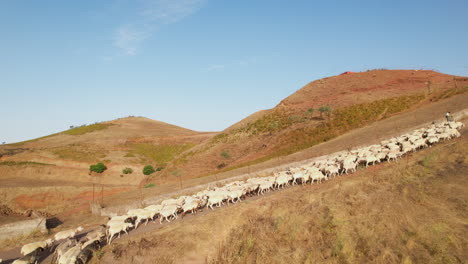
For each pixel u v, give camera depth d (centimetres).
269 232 1316
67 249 1328
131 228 1691
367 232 1112
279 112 8119
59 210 3494
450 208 1184
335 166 2280
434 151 2039
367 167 2250
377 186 1587
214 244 1345
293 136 6012
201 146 7588
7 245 1762
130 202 2820
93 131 12656
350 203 1411
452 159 1766
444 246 961
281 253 1130
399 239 1047
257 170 3519
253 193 2181
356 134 4447
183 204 2000
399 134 3441
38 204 3969
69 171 6556
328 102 7625
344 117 6150
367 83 8450
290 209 1512
